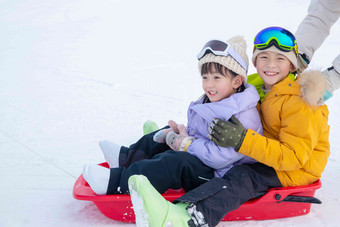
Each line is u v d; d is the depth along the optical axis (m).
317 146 2.03
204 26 9.23
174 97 4.50
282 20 9.12
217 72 2.07
